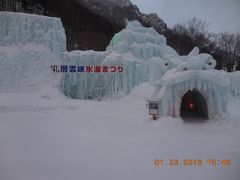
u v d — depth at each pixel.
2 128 11.95
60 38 26.47
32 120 14.28
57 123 13.57
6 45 24.52
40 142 9.64
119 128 12.57
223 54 49.31
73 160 7.65
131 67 24.12
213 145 9.46
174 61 15.53
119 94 23.58
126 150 8.74
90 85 26.48
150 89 21.70
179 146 9.29
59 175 6.48
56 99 21.77
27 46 24.70
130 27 27.67
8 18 24.91
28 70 23.59
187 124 13.53
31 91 22.62
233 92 25.44
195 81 13.88
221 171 6.82
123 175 6.53
